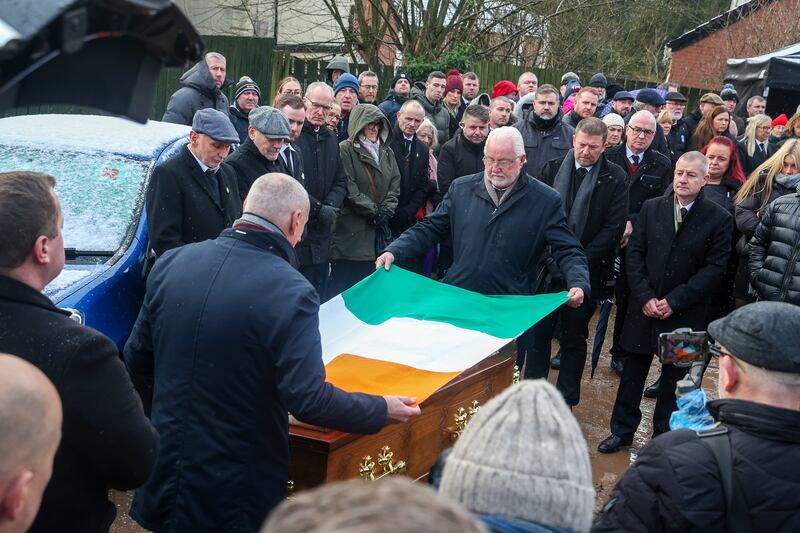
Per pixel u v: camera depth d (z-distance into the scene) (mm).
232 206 4652
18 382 1617
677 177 4848
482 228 4570
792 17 18438
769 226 5074
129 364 3035
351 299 4094
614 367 6711
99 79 1118
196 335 2693
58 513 2148
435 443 3510
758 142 8898
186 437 2715
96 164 4906
